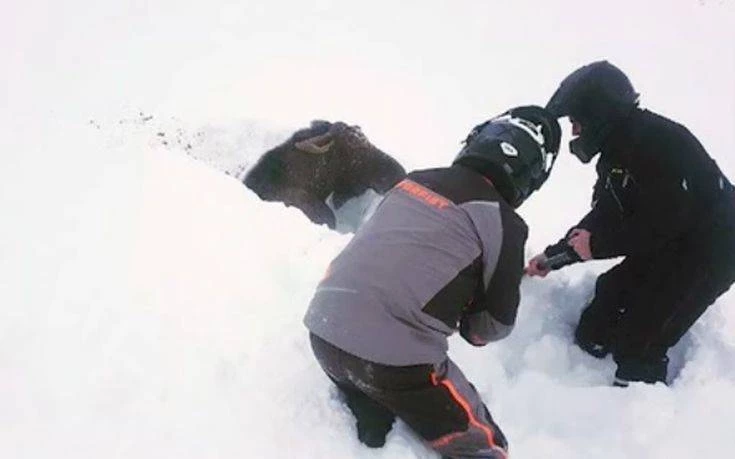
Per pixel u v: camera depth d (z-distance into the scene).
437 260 2.11
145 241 2.81
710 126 5.85
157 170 3.17
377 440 2.41
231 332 2.57
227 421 2.34
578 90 2.51
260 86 5.91
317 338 2.24
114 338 2.46
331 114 5.55
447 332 2.20
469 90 6.19
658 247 2.68
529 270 3.03
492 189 2.19
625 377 2.91
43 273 2.63
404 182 2.29
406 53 6.75
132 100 5.52
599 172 2.72
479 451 2.34
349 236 3.10
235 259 2.83
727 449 2.66
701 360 2.97
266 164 3.80
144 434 2.25
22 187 2.98
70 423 2.23
